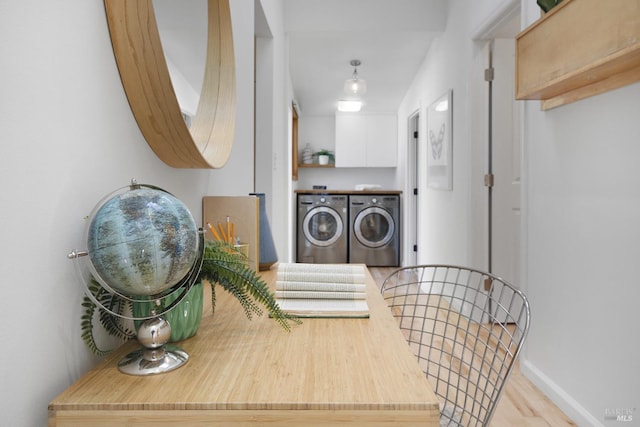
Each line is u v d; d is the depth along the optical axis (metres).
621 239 1.61
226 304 1.17
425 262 4.57
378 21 3.84
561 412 1.97
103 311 0.82
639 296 1.52
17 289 0.64
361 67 4.78
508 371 1.11
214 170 1.65
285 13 3.87
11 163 0.63
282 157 3.92
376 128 6.48
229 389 0.69
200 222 1.50
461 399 2.04
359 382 0.72
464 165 3.32
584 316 1.84
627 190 1.58
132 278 0.69
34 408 0.68
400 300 3.78
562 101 1.92
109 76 0.89
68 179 0.76
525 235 2.34
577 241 1.89
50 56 0.71
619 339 1.63
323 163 6.58
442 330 2.98
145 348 0.77
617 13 1.34
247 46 2.18
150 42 0.88
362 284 1.16
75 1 0.78
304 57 4.49
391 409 0.65
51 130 0.71
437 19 3.84
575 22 1.55
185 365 0.78
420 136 4.80
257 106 3.29
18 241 0.64
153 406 0.65
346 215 5.96
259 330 0.96
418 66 4.78
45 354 0.70
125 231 0.68
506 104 3.19
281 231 3.85
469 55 3.21
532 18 2.25
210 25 1.54
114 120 0.91
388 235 5.92
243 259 1.06
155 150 1.11
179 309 0.87
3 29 0.61
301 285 1.15
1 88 0.61
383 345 0.88
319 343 0.89
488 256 3.20
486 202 3.20
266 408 0.65
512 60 3.18
